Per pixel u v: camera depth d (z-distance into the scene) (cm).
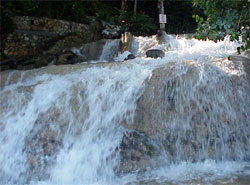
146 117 427
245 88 444
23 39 890
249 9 390
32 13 974
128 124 426
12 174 397
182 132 419
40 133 417
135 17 1124
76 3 1137
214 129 421
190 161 408
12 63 807
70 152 404
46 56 872
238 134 427
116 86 454
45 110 439
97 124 429
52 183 378
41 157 401
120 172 389
